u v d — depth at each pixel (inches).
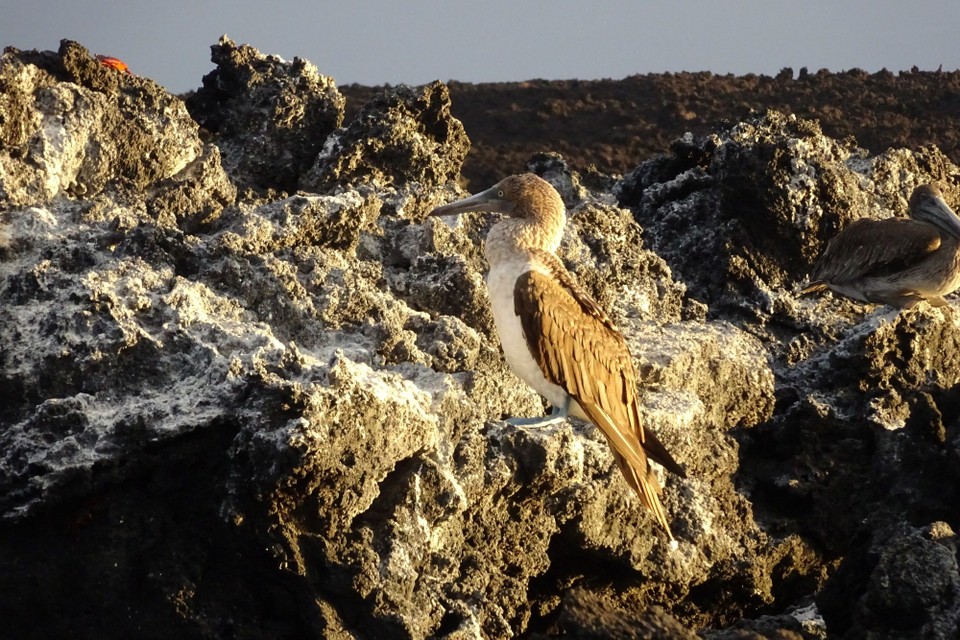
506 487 858.1
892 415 1060.5
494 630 826.2
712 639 742.5
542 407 939.3
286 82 1226.0
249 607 760.3
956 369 1147.3
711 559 951.0
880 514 1011.3
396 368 875.4
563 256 1051.3
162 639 745.0
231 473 745.0
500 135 3422.7
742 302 1181.7
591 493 885.2
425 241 1015.0
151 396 781.3
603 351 733.9
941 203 1143.0
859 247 1135.6
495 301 730.8
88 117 1021.8
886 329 1096.8
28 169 976.3
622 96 3681.1
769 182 1210.0
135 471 753.6
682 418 962.1
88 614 746.8
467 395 883.4
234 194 1112.8
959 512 1004.6
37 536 752.3
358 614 765.9
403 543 784.9
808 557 1034.1
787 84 3693.4
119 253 883.4
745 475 1054.4
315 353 865.5
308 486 738.8
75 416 759.7
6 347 804.6
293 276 898.7
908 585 850.8
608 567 928.3
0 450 759.1
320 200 966.4
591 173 1469.0
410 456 803.4
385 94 1210.0
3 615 744.3
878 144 3117.6
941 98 3511.3
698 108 3523.6
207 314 840.9
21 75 1000.2
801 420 1060.5
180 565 754.8
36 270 847.7
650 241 1266.0
